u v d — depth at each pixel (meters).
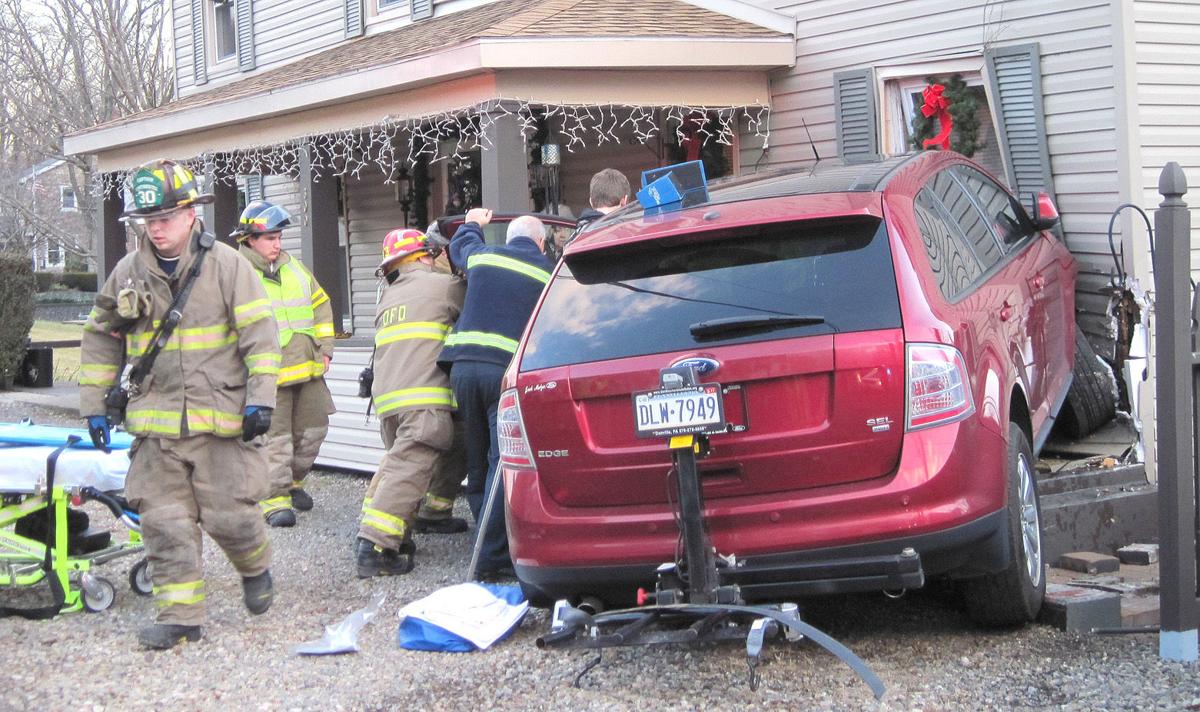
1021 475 5.06
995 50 8.32
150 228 5.34
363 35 13.95
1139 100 7.60
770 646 5.03
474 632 5.26
